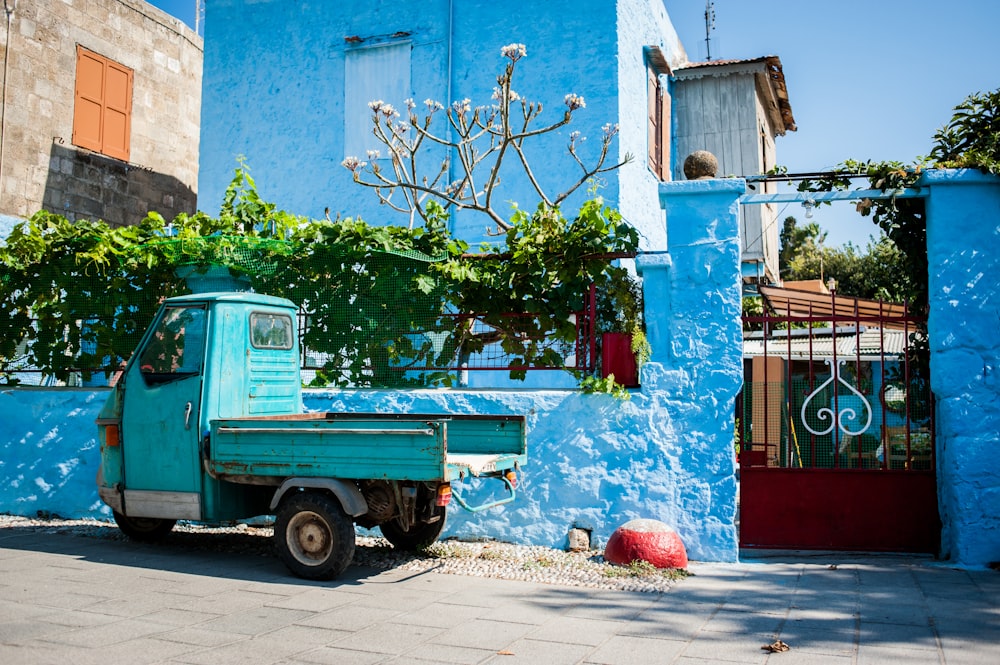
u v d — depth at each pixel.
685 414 7.53
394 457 6.12
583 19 12.85
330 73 14.42
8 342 9.95
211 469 6.82
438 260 8.33
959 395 7.33
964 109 8.05
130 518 7.82
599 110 12.67
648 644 4.96
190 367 7.11
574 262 7.93
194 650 4.72
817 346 13.59
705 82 15.32
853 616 5.59
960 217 7.48
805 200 7.81
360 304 8.65
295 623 5.29
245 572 6.73
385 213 13.82
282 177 14.59
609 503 7.61
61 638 4.88
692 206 7.76
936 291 7.48
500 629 5.23
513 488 6.97
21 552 7.45
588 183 12.63
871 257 26.64
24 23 14.38
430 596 6.05
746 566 7.23
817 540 7.70
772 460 8.37
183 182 17.89
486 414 7.78
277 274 8.85
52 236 9.52
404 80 13.89
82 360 9.60
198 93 18.47
